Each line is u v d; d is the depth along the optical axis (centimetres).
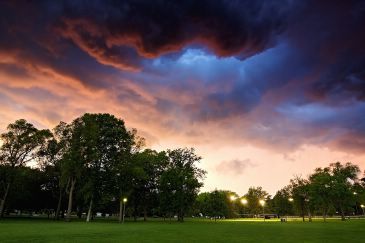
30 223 5469
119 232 3591
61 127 7356
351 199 9731
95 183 7056
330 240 2697
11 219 7300
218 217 14112
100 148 7188
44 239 2581
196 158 9238
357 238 2912
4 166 7219
